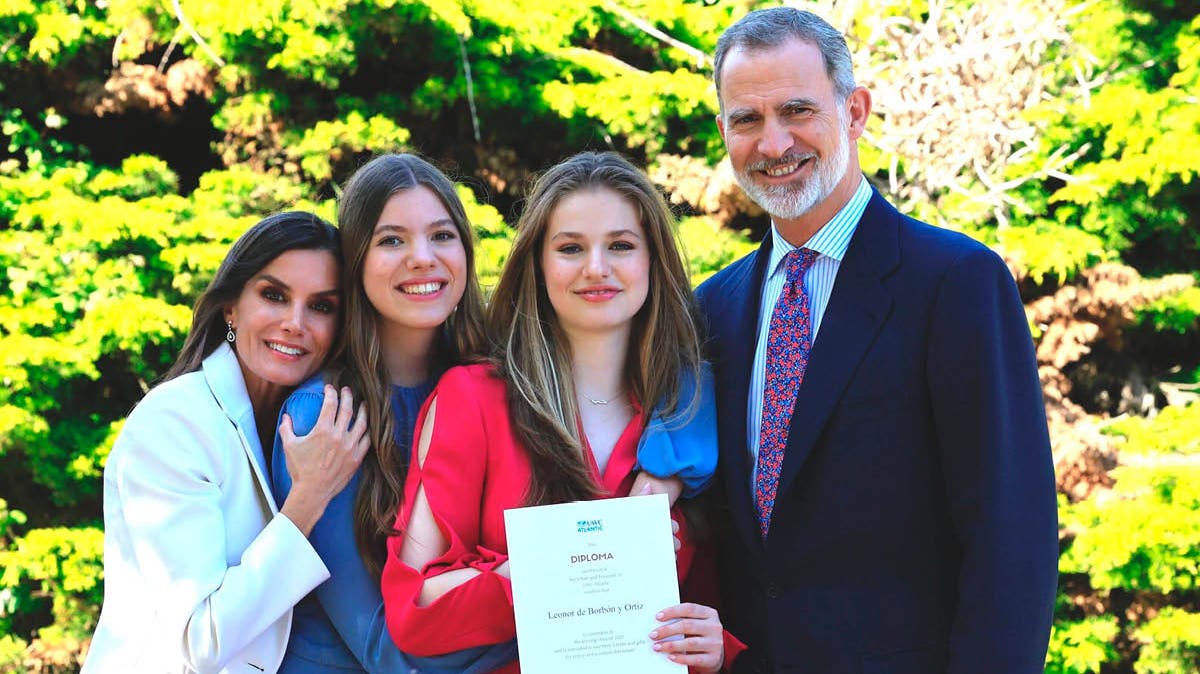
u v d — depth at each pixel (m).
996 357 2.50
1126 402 9.05
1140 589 7.69
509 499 2.64
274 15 7.72
